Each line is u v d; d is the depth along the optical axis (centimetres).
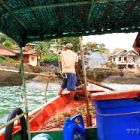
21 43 343
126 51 6738
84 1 242
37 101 2122
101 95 295
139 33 340
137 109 294
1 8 243
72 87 901
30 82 3878
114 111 296
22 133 356
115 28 327
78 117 364
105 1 243
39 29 329
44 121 607
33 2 238
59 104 838
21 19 286
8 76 2936
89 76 6431
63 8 258
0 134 325
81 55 696
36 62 3516
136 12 285
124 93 294
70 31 333
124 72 6581
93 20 307
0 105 2159
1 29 265
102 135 300
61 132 401
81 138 350
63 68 900
